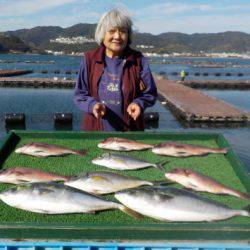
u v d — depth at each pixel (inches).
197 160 115.5
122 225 71.6
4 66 2455.7
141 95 141.4
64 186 87.4
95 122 142.6
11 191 86.3
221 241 71.4
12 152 118.7
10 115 543.8
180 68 2504.9
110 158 110.2
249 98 955.3
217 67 2780.5
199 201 83.0
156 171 108.1
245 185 97.1
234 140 488.7
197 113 592.7
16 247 70.1
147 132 132.6
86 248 70.3
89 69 139.9
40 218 81.0
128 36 134.0
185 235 71.2
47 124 561.0
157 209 81.4
